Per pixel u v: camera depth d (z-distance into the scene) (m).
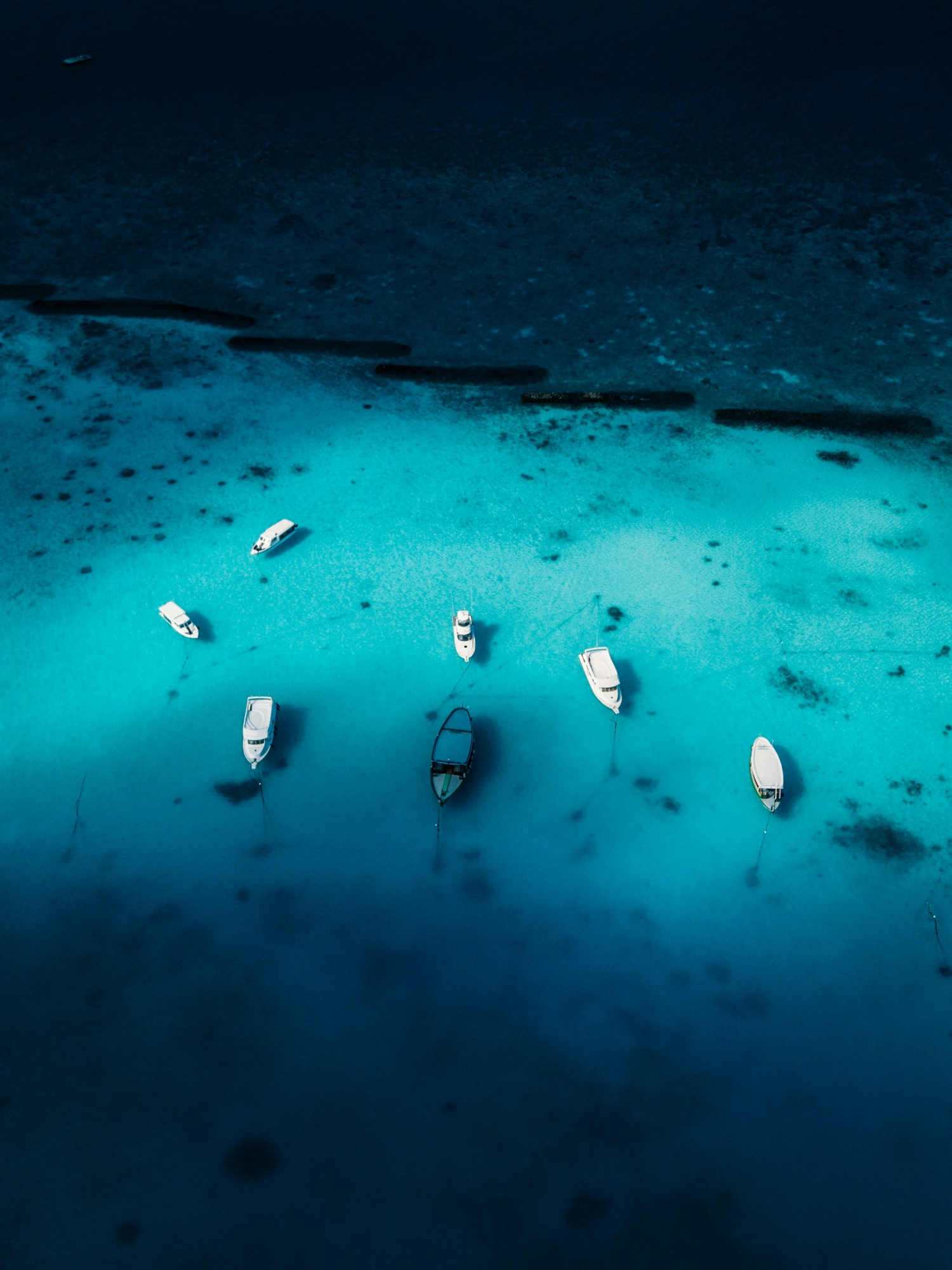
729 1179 23.00
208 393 48.91
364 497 43.03
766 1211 22.50
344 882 29.17
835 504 42.56
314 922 28.16
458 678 35.28
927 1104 24.28
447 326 54.50
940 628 36.91
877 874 29.28
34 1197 22.67
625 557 40.06
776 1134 23.75
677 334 53.66
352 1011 26.12
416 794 31.61
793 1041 25.52
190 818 30.77
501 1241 21.98
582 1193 22.73
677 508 42.50
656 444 46.12
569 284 57.84
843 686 34.81
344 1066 24.97
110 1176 23.00
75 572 38.91
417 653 36.19
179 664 35.69
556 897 28.81
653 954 27.44
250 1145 23.52
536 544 40.81
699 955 27.39
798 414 47.47
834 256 59.66
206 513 41.88
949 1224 22.33
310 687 35.00
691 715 33.97
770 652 36.09
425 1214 22.39
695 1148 23.52
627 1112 24.14
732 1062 25.08
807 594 38.34
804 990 26.58
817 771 32.19
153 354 51.50
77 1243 22.00
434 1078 24.78
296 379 50.25
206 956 27.30
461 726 32.75
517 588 38.84
